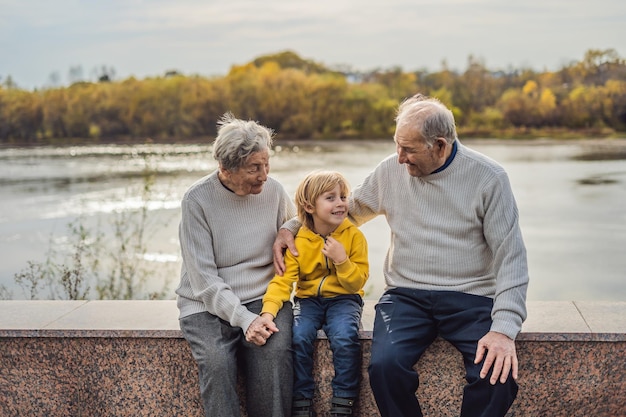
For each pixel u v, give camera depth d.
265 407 3.26
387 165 3.45
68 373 3.48
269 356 3.24
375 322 3.35
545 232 14.54
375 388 3.19
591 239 13.65
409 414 3.22
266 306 3.34
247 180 3.30
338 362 3.28
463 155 3.26
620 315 3.44
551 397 3.30
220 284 3.33
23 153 38.47
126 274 7.40
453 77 38.53
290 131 42.62
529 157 33.16
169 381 3.45
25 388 3.51
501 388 3.03
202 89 41.34
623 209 17.56
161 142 41.16
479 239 3.29
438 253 3.30
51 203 18.81
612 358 3.25
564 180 24.22
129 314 3.62
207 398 3.25
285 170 26.84
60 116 41.12
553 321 3.37
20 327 3.47
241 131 3.27
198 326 3.34
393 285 3.43
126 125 41.66
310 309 3.44
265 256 3.51
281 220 3.60
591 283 10.34
